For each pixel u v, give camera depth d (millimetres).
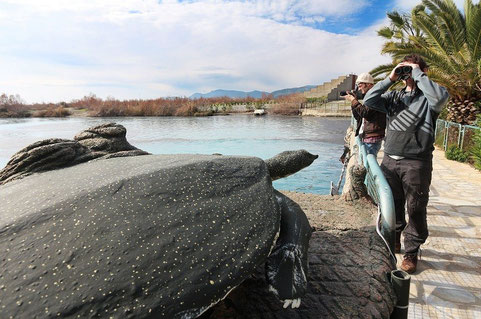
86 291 972
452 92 9367
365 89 3322
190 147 14812
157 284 1050
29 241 1087
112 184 1353
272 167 2320
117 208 1244
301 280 1366
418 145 2467
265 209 1515
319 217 2578
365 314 1486
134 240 1142
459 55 9016
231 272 1184
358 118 3527
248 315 1497
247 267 1230
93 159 1805
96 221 1177
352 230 2328
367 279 1732
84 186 1360
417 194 2527
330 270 1819
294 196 3158
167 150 14188
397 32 14125
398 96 2605
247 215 1437
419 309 2311
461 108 9156
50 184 1426
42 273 994
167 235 1200
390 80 2521
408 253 2748
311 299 1591
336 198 3094
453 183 5930
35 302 925
